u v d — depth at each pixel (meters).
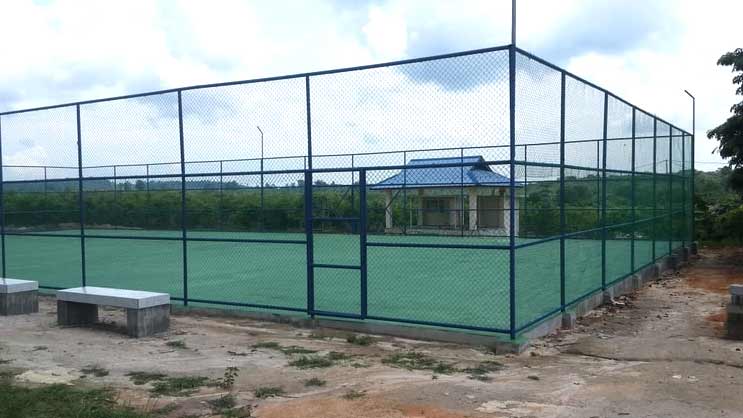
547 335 8.89
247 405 5.84
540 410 5.59
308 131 9.66
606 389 6.22
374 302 11.27
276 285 13.58
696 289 13.52
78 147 11.87
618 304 11.40
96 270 16.66
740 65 18.66
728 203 25.08
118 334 9.11
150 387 6.45
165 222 26.42
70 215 28.38
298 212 21.75
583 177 10.52
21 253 21.91
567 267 9.97
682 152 19.52
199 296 12.25
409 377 6.71
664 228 16.92
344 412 5.57
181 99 10.70
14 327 9.66
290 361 7.47
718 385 6.34
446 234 15.06
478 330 8.26
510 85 7.66
